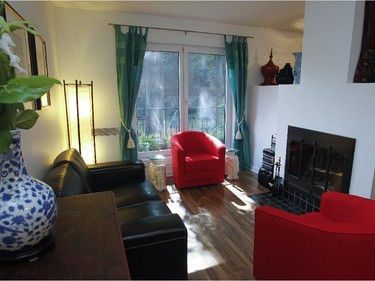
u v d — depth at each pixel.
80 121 3.08
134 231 1.27
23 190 0.76
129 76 3.33
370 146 2.05
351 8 2.13
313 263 1.26
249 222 2.49
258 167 4.02
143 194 2.17
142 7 3.08
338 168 2.40
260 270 1.60
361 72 2.19
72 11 3.07
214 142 3.51
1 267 0.76
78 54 3.18
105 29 3.23
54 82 0.71
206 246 2.10
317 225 1.25
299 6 3.06
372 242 1.13
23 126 0.81
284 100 2.96
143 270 1.29
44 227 0.79
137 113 3.64
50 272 0.74
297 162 2.87
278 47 4.18
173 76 3.74
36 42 1.94
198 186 3.42
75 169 1.94
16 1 1.61
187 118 3.91
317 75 2.50
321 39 2.43
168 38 3.52
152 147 3.82
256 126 3.99
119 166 2.47
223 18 3.53
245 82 3.97
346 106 2.22
